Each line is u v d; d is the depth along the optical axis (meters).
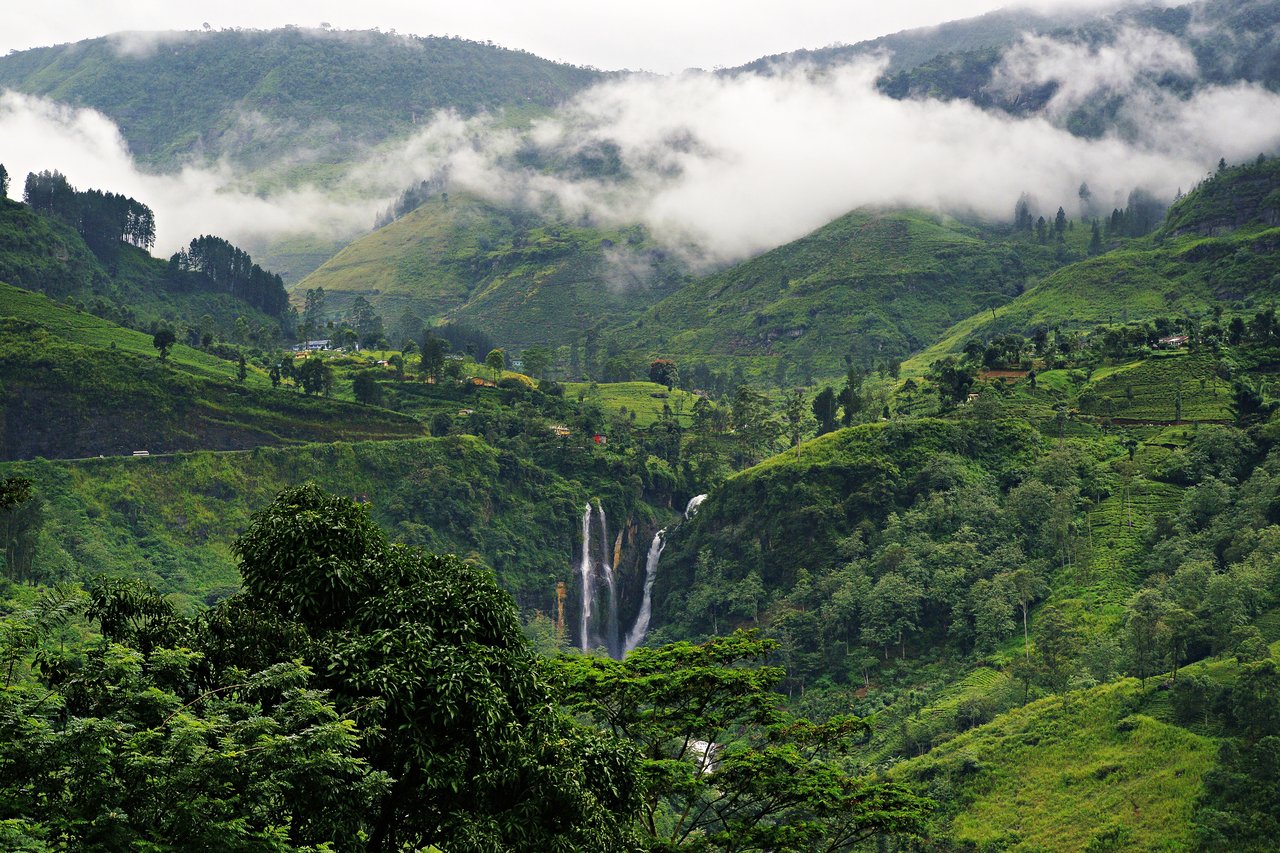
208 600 170.50
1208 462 173.75
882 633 157.38
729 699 44.31
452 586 33.53
